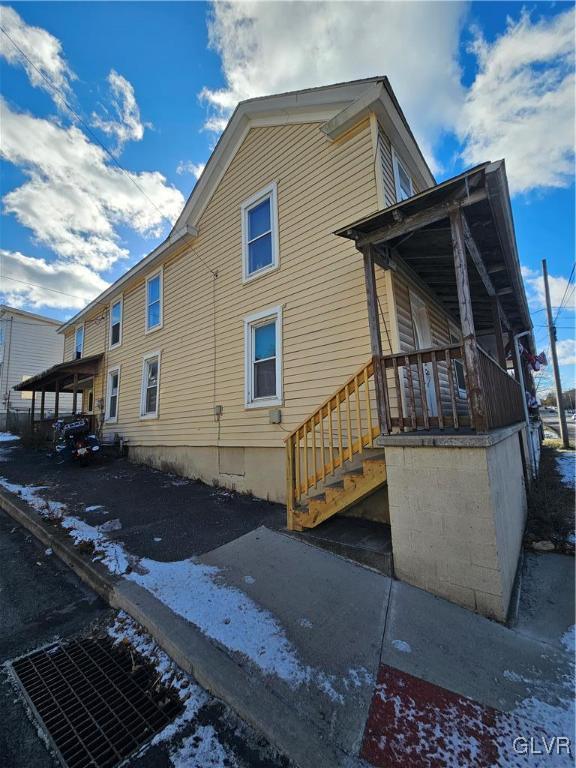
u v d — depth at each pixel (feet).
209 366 25.72
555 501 18.84
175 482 25.18
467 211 11.80
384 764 5.34
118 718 6.47
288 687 6.83
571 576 11.50
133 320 35.76
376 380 12.46
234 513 17.92
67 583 11.64
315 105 20.12
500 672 7.19
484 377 10.95
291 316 20.21
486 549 9.20
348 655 7.73
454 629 8.56
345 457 13.75
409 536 10.61
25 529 16.43
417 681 6.98
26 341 70.95
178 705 6.77
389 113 18.02
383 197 17.01
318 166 19.77
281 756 5.64
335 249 18.53
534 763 5.29
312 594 10.21
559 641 8.12
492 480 9.63
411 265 17.47
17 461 33.42
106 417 38.22
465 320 10.49
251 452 21.75
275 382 21.03
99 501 20.01
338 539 13.17
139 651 8.30
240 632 8.49
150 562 12.33
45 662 7.98
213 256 26.37
